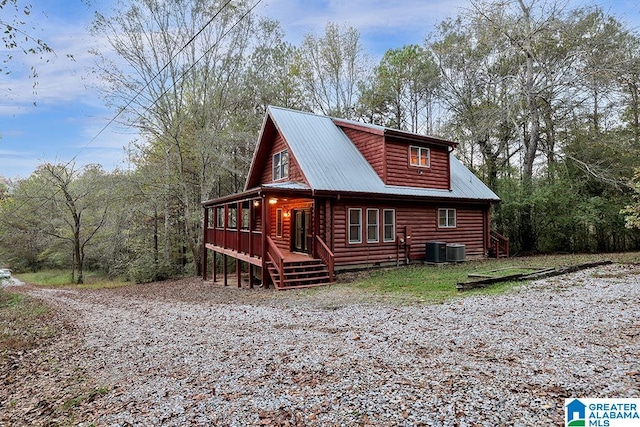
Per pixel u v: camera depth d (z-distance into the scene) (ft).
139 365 17.08
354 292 31.24
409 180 47.50
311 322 22.12
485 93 75.05
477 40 68.64
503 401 10.64
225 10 61.82
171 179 68.59
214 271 51.96
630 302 21.56
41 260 98.78
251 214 40.60
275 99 81.20
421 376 12.80
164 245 73.97
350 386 12.40
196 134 63.72
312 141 47.03
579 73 57.82
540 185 64.64
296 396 12.03
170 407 12.12
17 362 19.84
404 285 32.63
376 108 93.91
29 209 78.64
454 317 20.68
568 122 63.46
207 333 21.67
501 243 61.05
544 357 13.85
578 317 19.10
